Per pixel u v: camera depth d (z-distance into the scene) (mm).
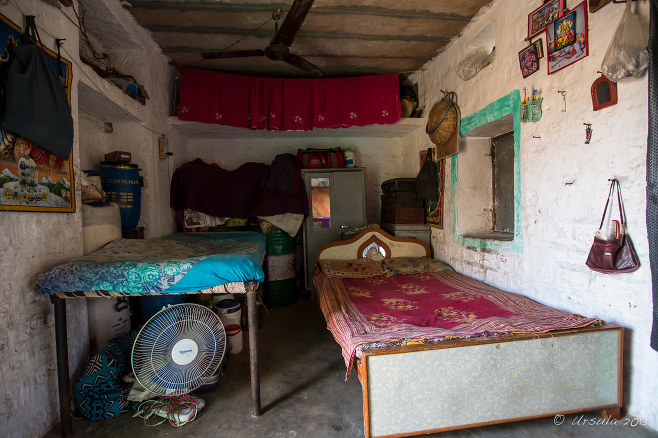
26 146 1745
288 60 3055
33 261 1815
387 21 3180
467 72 3277
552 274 2369
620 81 1822
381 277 3623
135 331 2535
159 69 3713
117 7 2777
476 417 1748
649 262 1749
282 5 2881
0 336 1594
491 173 3723
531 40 2498
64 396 1850
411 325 2076
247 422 1966
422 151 4387
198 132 4465
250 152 4977
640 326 1808
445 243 3914
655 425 1756
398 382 1682
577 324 1881
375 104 4227
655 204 1619
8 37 1647
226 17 3059
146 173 3324
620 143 1872
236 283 1931
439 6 2969
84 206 2381
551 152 2357
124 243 2602
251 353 2021
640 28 1683
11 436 1642
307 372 2553
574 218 2178
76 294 1820
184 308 2090
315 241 4500
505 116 2873
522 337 1779
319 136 4973
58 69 2031
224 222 4305
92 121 3105
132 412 2088
